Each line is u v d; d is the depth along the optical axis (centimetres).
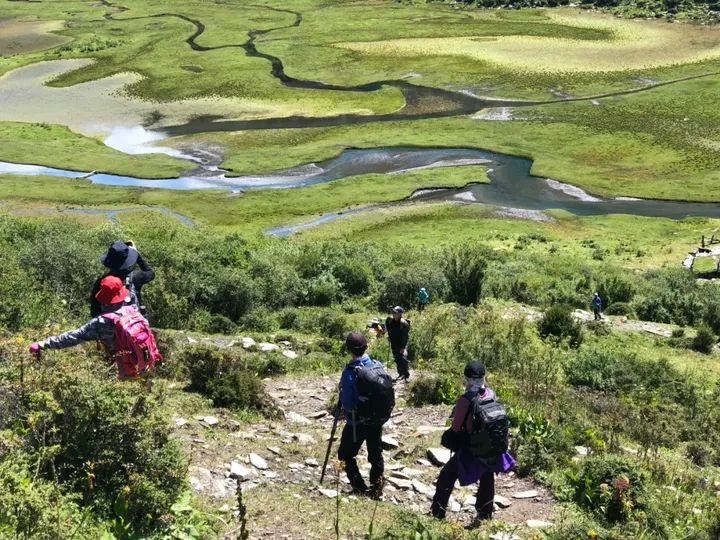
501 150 8388
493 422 876
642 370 2528
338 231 6281
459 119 9494
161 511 705
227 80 11288
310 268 3406
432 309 2825
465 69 11600
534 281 4088
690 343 3247
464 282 3481
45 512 588
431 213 6756
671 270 4953
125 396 732
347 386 913
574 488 1098
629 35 13388
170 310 2303
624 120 9294
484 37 13525
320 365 1886
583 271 4653
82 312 1983
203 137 9062
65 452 699
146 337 823
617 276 4459
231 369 1404
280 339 2191
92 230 3222
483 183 7500
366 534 791
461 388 1664
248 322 2502
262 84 11075
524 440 1273
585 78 11050
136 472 703
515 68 11600
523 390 1773
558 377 2333
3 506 575
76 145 8856
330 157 8281
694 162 8038
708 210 6931
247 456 1022
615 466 1114
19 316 1612
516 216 6725
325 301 3138
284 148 8644
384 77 11344
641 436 1731
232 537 758
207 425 1152
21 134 9188
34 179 7556
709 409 2188
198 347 1436
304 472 1023
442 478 931
